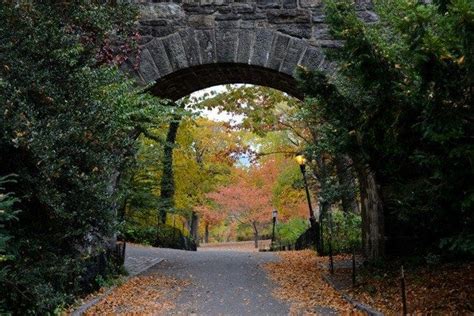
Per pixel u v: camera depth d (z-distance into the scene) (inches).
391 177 310.7
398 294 293.9
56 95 232.7
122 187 367.6
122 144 271.3
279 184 1002.1
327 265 459.2
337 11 229.9
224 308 303.6
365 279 358.6
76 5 268.5
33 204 230.2
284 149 885.8
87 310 271.9
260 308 303.0
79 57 258.8
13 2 228.4
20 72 221.3
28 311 210.2
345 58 246.5
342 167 568.1
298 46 412.2
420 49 179.0
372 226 421.7
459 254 343.0
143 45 416.5
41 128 215.5
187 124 807.1
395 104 215.2
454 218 258.8
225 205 1148.5
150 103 366.3
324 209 659.4
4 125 200.5
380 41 234.4
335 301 310.0
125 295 327.6
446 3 198.2
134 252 590.9
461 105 189.2
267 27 416.2
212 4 419.2
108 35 319.0
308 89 266.1
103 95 274.5
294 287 367.9
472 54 175.8
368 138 243.6
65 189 236.8
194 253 661.3
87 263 313.1
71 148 231.9
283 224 1178.6
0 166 216.1
